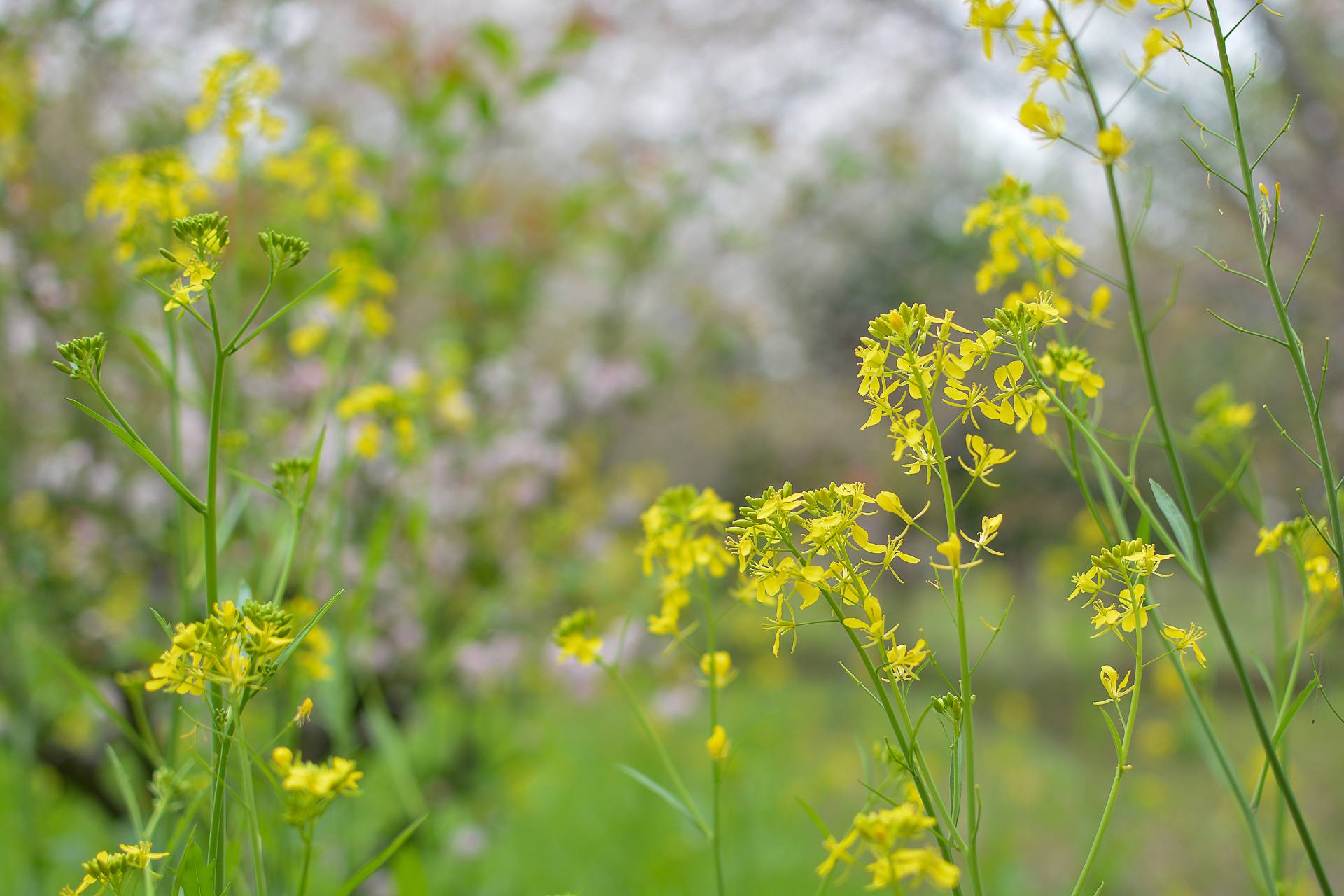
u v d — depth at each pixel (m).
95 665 2.92
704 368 5.65
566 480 3.95
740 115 5.41
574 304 5.05
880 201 7.59
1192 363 5.22
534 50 4.97
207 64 2.21
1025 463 7.46
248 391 3.16
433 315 4.00
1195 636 0.99
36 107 3.15
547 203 4.13
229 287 2.49
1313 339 4.32
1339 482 1.04
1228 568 7.14
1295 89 3.95
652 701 3.67
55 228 3.04
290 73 4.07
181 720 1.63
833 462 8.15
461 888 3.02
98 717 2.62
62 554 3.12
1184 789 4.81
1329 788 4.73
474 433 3.61
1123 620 1.00
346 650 2.22
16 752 2.53
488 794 3.25
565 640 1.40
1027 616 7.98
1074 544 7.22
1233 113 1.00
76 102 3.38
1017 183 1.48
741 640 5.46
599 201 4.07
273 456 2.93
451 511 3.46
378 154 3.38
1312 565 1.28
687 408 6.25
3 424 2.94
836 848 0.81
